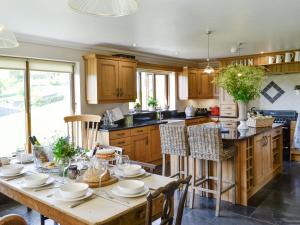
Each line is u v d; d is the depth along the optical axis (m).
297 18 3.30
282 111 6.24
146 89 6.36
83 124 4.51
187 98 6.82
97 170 2.09
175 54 6.00
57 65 4.50
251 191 3.73
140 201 1.72
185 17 3.18
